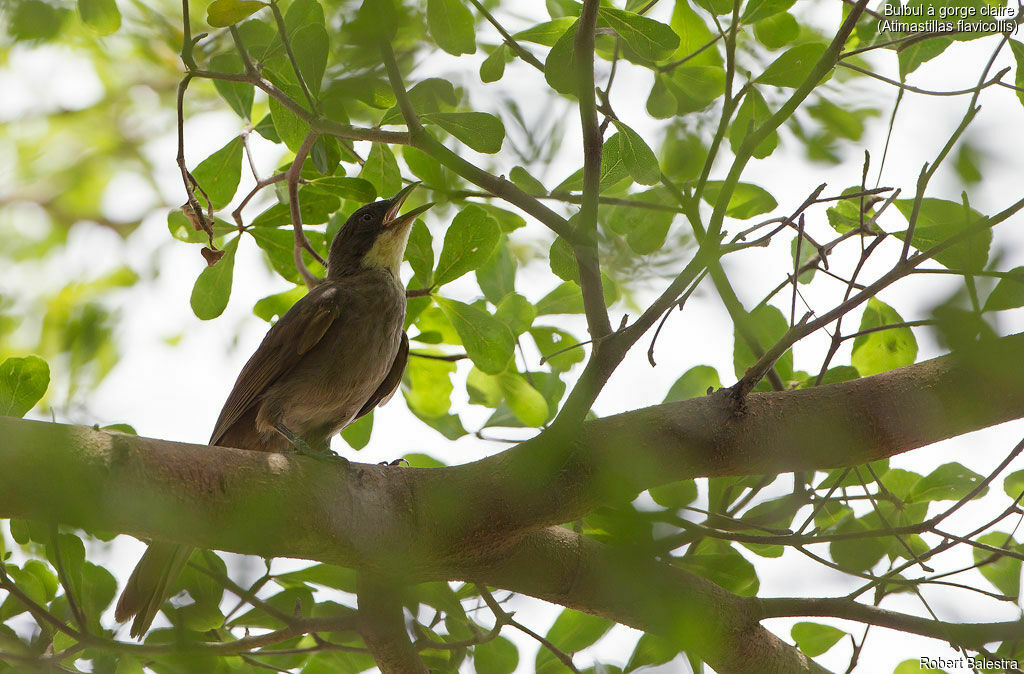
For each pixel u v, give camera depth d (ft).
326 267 28.89
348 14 18.99
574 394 21.63
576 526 25.03
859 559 26.55
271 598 27.02
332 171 27.94
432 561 21.57
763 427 21.24
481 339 27.53
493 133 23.77
